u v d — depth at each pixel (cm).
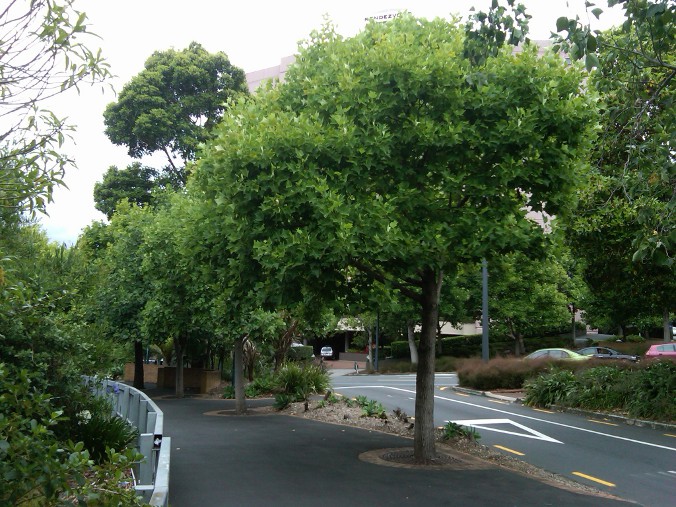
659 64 765
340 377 3997
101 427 950
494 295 4188
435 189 1073
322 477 964
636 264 1612
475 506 813
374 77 1030
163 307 2264
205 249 1172
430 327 1143
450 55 1013
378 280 1109
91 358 1055
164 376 3256
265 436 1380
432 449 1110
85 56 455
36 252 979
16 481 385
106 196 4094
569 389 2034
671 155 846
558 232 1066
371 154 994
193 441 1304
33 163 458
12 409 501
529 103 1029
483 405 2158
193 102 4084
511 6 762
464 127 998
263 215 971
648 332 5600
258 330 1983
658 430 1606
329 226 932
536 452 1290
